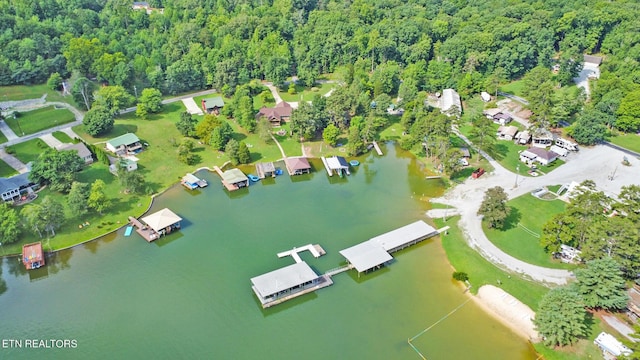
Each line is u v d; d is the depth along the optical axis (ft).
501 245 405.80
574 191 463.83
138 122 606.96
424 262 395.55
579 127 553.23
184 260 398.01
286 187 507.71
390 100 635.25
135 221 442.09
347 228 438.40
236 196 490.08
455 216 447.83
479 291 361.30
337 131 566.36
